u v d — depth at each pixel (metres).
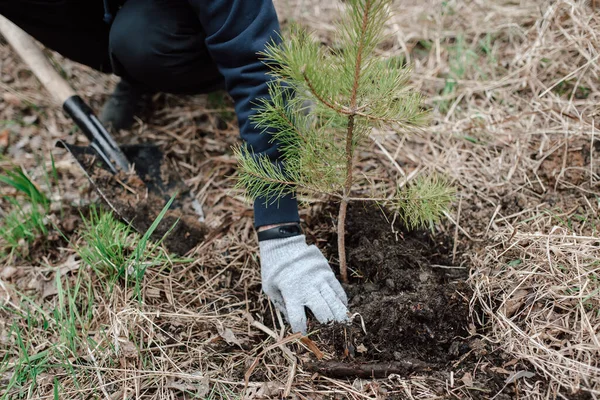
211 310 1.71
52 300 1.78
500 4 2.62
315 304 1.53
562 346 1.40
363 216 1.81
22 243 1.94
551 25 2.30
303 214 1.88
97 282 1.78
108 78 2.61
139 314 1.61
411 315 1.49
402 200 1.58
